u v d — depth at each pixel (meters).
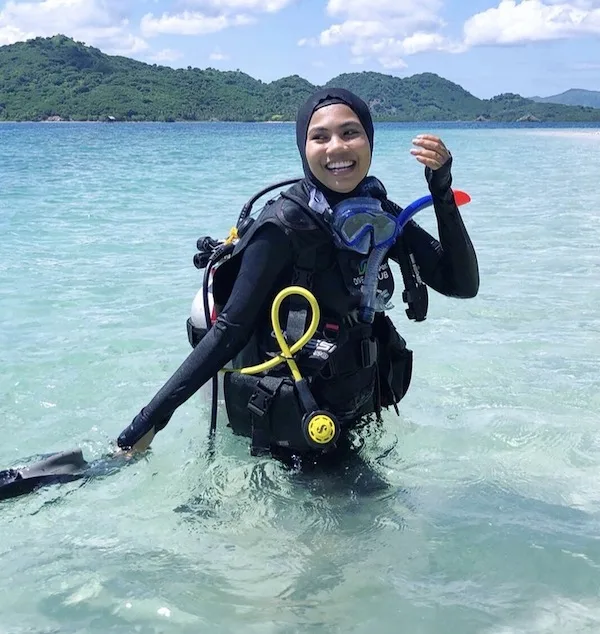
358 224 2.23
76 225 7.98
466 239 2.43
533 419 2.92
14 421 2.97
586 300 4.76
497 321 4.29
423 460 2.60
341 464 2.51
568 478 2.47
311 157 2.28
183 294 4.92
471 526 2.17
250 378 2.39
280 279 2.31
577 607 1.80
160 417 2.39
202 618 1.79
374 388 2.59
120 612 1.81
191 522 2.23
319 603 1.84
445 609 1.80
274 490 2.40
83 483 2.44
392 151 28.11
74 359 3.65
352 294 2.32
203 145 33.56
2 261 5.94
